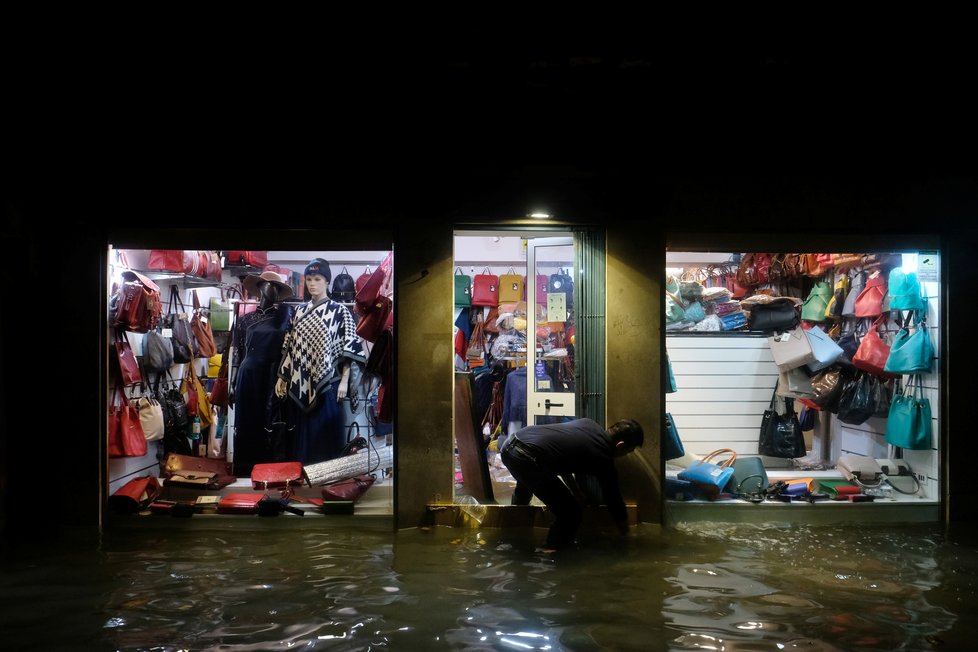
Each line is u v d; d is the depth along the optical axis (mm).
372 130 5004
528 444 4379
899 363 5293
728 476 5234
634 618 3299
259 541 4664
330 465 5441
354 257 6953
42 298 4883
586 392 5203
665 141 5066
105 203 4941
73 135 4891
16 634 3090
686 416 6543
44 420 4883
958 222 5168
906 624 3244
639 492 5027
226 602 3492
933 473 5320
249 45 4633
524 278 6742
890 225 5160
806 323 6363
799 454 6203
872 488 5488
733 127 5074
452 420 5035
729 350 6562
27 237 4773
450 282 5023
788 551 4422
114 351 5145
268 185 5020
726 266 6555
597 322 5164
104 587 3721
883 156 5105
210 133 4977
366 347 5930
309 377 5809
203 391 6070
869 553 4391
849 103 4984
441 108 4984
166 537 4770
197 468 5727
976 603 3521
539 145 5035
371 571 3998
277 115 4973
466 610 3387
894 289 5316
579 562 4172
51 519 4887
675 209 5090
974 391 5176
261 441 5875
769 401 6570
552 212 5047
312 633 3104
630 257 5074
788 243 5207
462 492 5629
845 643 3033
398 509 4945
